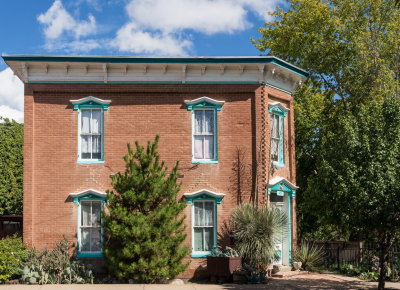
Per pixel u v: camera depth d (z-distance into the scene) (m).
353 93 27.83
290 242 22.78
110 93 21.42
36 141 21.12
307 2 29.16
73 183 20.98
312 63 28.17
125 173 19.11
